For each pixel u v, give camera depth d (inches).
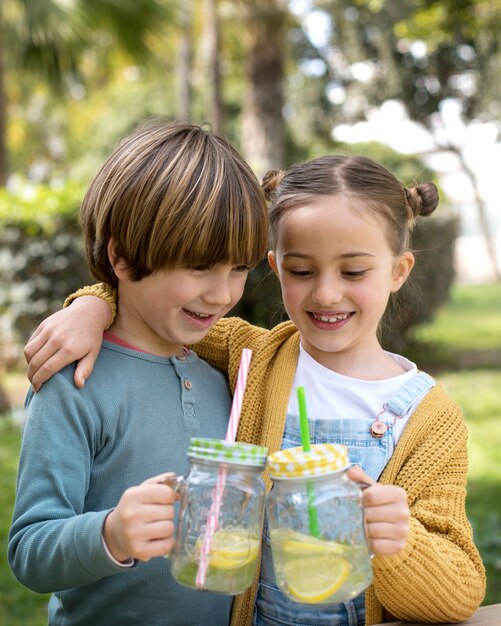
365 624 60.2
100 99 810.2
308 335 63.9
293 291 63.1
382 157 701.9
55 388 57.8
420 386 64.5
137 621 59.5
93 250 62.5
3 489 182.5
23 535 52.6
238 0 431.2
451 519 58.3
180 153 57.7
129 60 396.2
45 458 55.2
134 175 57.3
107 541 47.4
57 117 883.4
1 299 290.7
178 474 60.2
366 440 62.4
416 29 316.5
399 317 89.0
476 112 703.1
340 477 45.9
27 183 304.3
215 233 56.1
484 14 306.2
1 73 357.7
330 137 745.0
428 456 60.6
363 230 61.0
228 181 57.7
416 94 685.9
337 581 44.9
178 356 64.6
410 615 56.3
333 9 594.9
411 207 69.5
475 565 57.9
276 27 435.2
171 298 57.4
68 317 60.7
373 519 48.3
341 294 61.6
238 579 45.2
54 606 63.2
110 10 356.8
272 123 441.7
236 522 45.2
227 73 695.7
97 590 59.6
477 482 188.7
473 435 229.3
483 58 631.2
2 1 346.3
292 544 45.0
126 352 62.0
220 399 66.2
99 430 58.4
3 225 282.8
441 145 804.6
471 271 961.5
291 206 62.7
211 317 59.5
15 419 242.7
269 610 61.2
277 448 63.6
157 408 60.9
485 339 422.6
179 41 582.9
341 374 65.6
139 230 56.3
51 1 342.6
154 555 45.5
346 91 721.0
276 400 65.4
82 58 406.9
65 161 915.4
